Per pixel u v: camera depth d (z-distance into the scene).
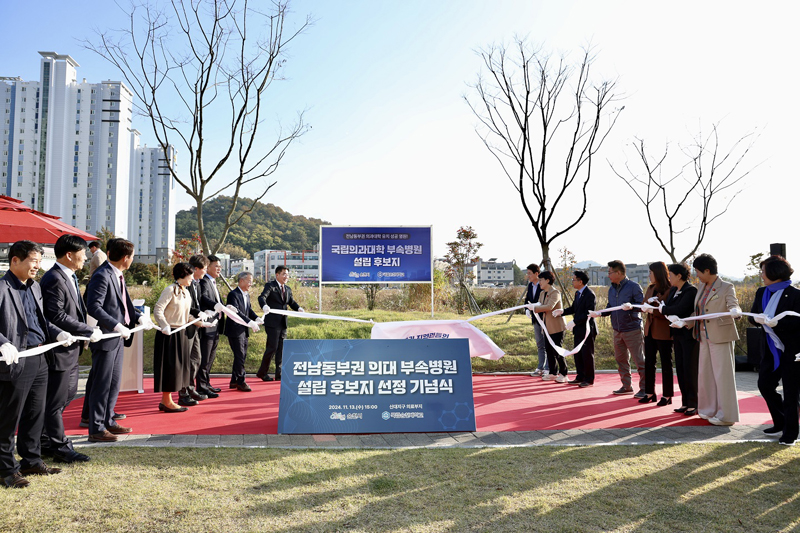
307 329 11.42
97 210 106.06
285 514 3.34
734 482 3.98
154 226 139.50
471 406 5.71
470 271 18.95
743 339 12.06
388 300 18.42
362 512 3.39
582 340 8.30
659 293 7.16
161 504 3.47
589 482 3.96
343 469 4.19
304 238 150.75
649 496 3.70
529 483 3.92
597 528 3.20
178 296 6.34
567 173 14.33
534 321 9.55
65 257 4.66
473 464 4.36
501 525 3.23
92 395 5.07
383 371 5.75
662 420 6.23
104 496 3.59
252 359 10.23
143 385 8.55
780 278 5.48
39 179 102.81
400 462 4.38
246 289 8.30
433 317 12.41
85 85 105.88
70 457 4.36
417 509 3.44
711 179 15.26
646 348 7.30
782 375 5.17
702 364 6.21
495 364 10.43
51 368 4.29
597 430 5.71
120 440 5.15
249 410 6.62
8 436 3.82
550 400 7.47
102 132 106.38
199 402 7.14
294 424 5.48
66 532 3.05
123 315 5.39
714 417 6.07
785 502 3.62
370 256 12.03
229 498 3.58
